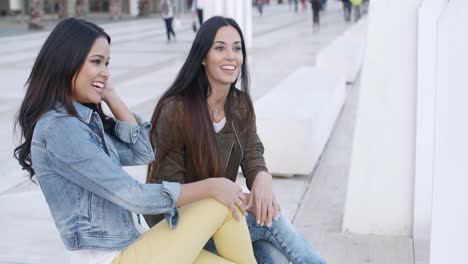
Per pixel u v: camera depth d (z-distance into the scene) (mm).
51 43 2477
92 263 2520
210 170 2926
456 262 2236
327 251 4391
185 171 3006
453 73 2289
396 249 4406
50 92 2469
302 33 23438
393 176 4602
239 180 6188
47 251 4453
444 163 2342
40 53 2494
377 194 4648
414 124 4508
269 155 6320
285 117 6309
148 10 36000
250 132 3152
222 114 3045
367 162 4625
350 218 4715
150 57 16281
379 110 4551
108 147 2607
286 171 6324
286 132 6266
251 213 3008
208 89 2988
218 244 2717
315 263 2969
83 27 2498
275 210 2928
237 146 3059
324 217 5125
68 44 2463
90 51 2482
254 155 3133
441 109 2428
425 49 4375
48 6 33750
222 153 3014
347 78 12625
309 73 9961
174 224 2564
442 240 2355
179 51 17625
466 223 2162
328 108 7836
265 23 29250
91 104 2709
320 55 12625
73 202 2508
